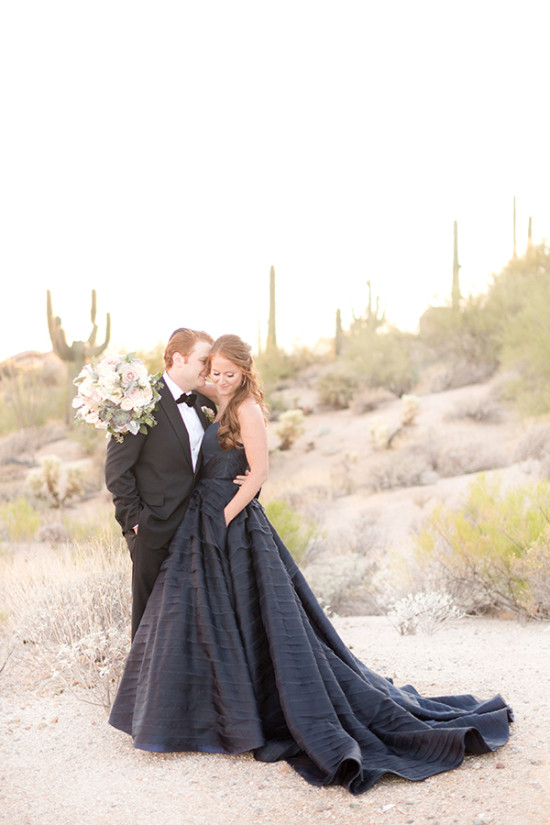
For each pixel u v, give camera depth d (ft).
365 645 18.22
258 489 12.57
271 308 121.80
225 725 11.38
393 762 10.87
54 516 54.34
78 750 11.89
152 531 12.28
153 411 12.45
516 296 77.92
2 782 10.84
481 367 79.05
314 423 83.05
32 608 17.53
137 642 12.17
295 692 11.25
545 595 19.80
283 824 9.45
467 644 17.72
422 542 24.22
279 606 11.87
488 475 49.14
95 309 92.12
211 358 12.55
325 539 34.86
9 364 104.27
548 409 60.59
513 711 12.96
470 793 9.93
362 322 105.81
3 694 14.71
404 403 70.38
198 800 10.14
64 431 94.17
